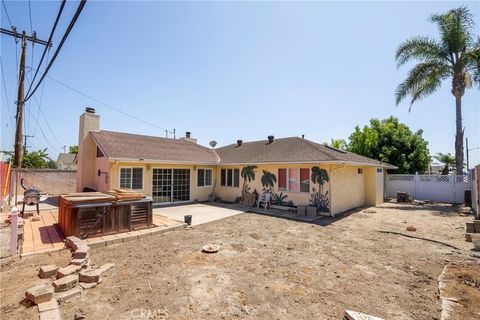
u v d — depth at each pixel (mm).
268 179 13555
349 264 5449
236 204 14586
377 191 15375
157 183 13664
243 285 4367
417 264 5465
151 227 8195
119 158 11469
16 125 12938
